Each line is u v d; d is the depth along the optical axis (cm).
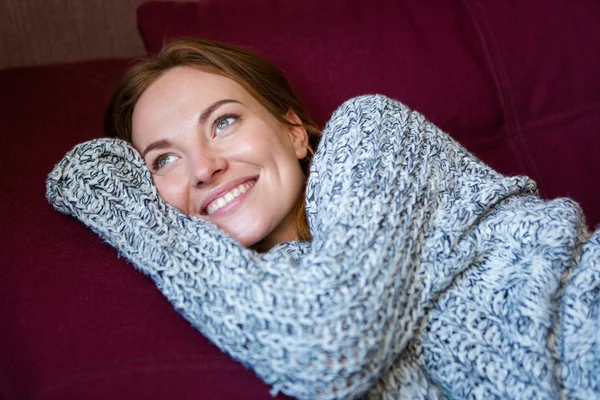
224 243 75
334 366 65
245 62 100
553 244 75
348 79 115
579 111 121
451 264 76
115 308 72
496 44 118
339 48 116
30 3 152
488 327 73
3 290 77
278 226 94
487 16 118
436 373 73
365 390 68
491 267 77
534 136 121
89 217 85
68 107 121
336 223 74
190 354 68
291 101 105
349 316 66
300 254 82
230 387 66
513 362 70
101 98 126
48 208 92
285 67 115
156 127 90
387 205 76
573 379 69
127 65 134
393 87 116
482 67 118
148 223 82
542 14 119
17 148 108
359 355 66
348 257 70
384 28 118
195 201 89
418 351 74
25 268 80
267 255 75
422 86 116
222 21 119
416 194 79
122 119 102
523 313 71
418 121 91
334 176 81
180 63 96
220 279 72
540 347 69
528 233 77
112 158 90
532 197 86
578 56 119
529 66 119
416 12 119
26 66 142
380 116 88
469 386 70
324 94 115
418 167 83
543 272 74
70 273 78
